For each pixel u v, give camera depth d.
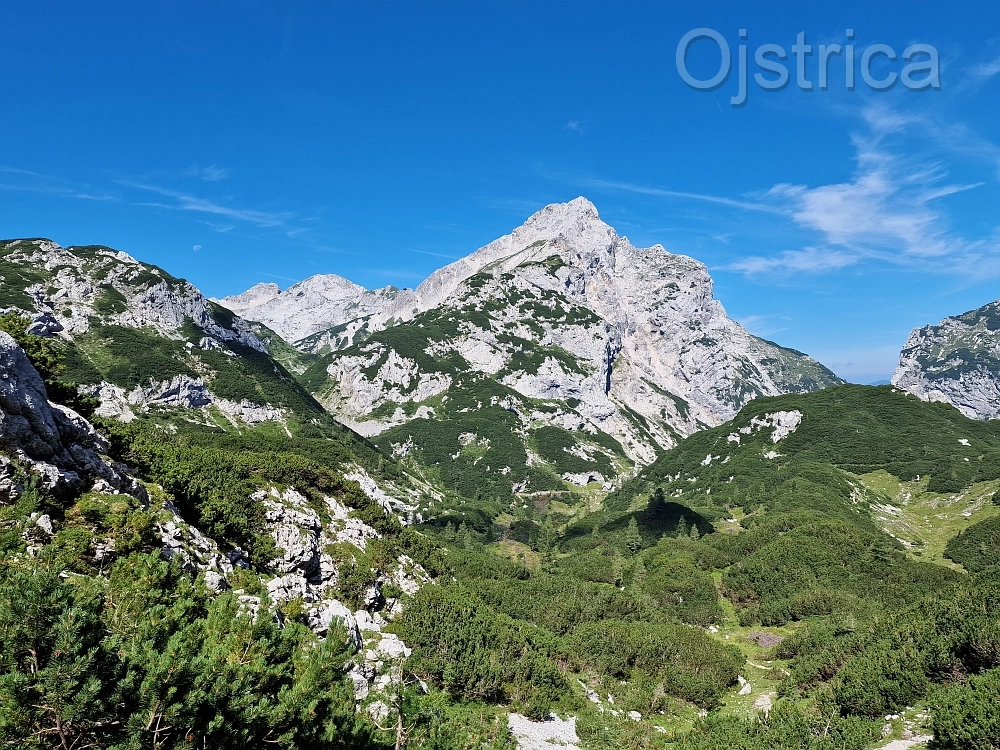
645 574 92.00
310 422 194.62
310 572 45.12
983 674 30.64
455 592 54.56
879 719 32.22
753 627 70.50
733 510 140.88
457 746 21.17
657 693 44.56
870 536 91.12
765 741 32.97
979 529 98.81
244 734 13.38
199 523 37.84
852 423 171.50
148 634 13.55
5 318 37.03
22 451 25.48
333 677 16.73
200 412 172.12
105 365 167.38
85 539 23.16
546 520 185.50
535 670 40.72
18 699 10.77
